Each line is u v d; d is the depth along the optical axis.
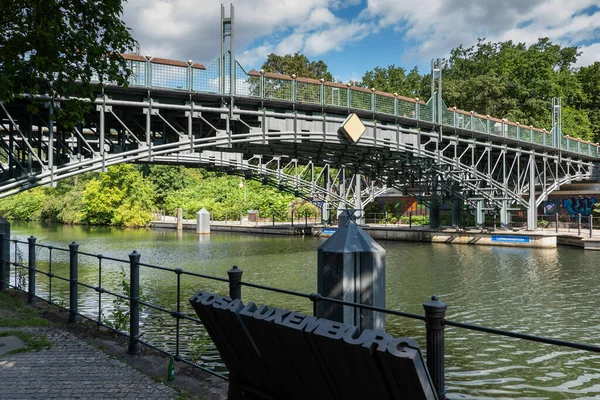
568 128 59.81
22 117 19.11
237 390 4.33
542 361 10.29
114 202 63.97
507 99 58.72
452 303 15.81
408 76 82.25
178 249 33.62
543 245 33.47
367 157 31.38
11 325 7.67
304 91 23.83
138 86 19.12
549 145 40.31
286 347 3.50
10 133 16.75
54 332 7.36
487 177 34.38
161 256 29.38
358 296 5.40
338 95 25.11
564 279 20.25
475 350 11.04
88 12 10.18
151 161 27.89
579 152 44.31
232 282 4.65
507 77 60.28
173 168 73.56
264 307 3.67
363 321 5.37
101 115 18.58
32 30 9.59
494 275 21.45
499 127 35.34
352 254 5.36
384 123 28.11
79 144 18.48
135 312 6.31
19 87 9.83
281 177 38.25
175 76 20.06
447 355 10.71
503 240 35.47
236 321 3.75
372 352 2.85
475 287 18.55
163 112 21.12
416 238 40.19
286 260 27.31
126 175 63.41
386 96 27.52
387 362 2.79
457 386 8.98
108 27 10.34
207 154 32.22
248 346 3.88
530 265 24.56
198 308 4.14
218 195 65.50
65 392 5.04
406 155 30.02
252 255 29.89
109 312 13.34
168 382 5.33
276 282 20.02
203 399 4.83
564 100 64.31
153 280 20.12
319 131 24.52
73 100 10.32
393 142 27.88
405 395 2.92
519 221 46.94
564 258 27.34
